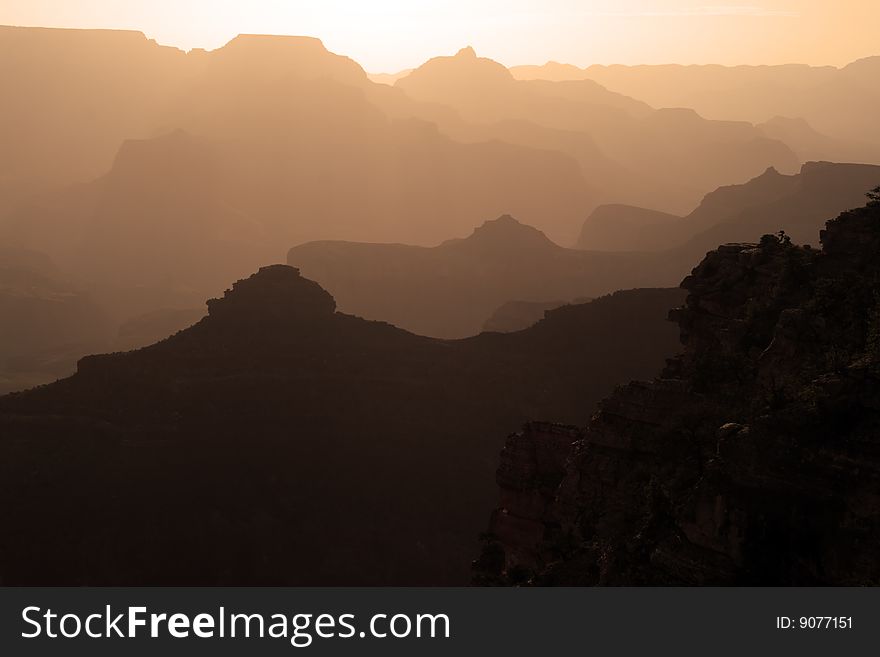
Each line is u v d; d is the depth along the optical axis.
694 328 50.84
